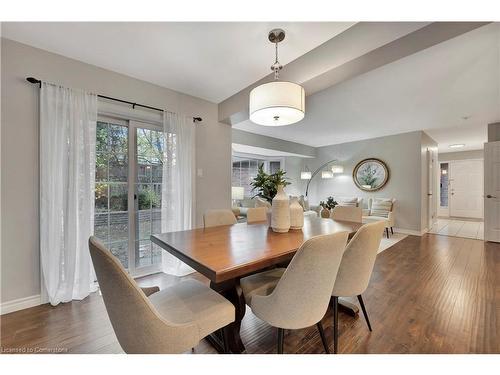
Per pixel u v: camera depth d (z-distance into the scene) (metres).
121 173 2.74
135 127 2.81
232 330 1.48
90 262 2.31
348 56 1.89
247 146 5.60
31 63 2.09
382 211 5.41
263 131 5.45
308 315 1.20
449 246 4.19
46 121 2.09
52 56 2.19
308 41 2.04
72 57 2.28
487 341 1.60
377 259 3.46
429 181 5.87
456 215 7.92
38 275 2.13
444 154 8.10
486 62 2.39
